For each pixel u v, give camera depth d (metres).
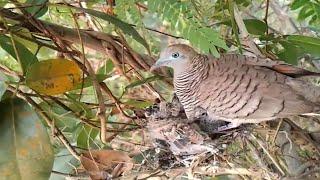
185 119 3.58
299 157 4.40
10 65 4.04
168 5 2.65
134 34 2.98
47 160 2.67
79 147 3.59
